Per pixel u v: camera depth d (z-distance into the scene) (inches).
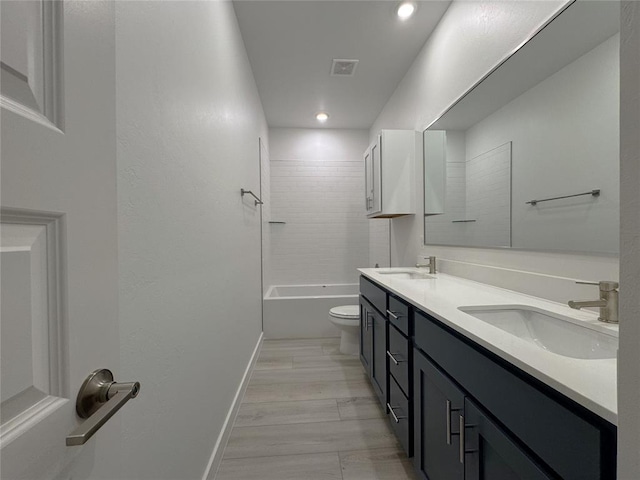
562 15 42.5
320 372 92.2
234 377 69.6
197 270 44.9
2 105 11.1
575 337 35.3
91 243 15.8
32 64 12.4
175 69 37.6
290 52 90.3
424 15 76.4
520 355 25.0
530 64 48.4
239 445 59.6
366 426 65.4
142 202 29.7
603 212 36.9
